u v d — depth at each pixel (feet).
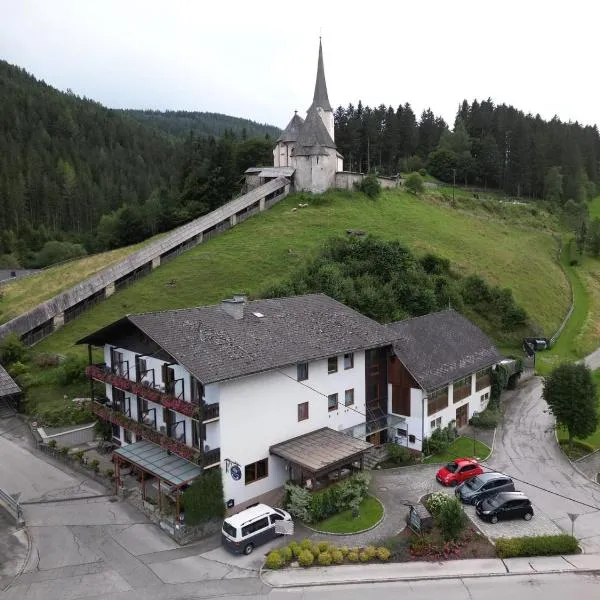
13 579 95.96
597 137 652.89
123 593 92.02
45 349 213.87
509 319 247.70
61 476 136.98
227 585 94.02
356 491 119.55
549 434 161.58
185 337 117.60
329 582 94.73
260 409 119.55
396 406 150.51
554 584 95.20
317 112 371.35
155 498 121.19
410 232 315.37
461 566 99.76
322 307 153.28
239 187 398.83
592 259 380.58
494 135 552.82
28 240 530.27
